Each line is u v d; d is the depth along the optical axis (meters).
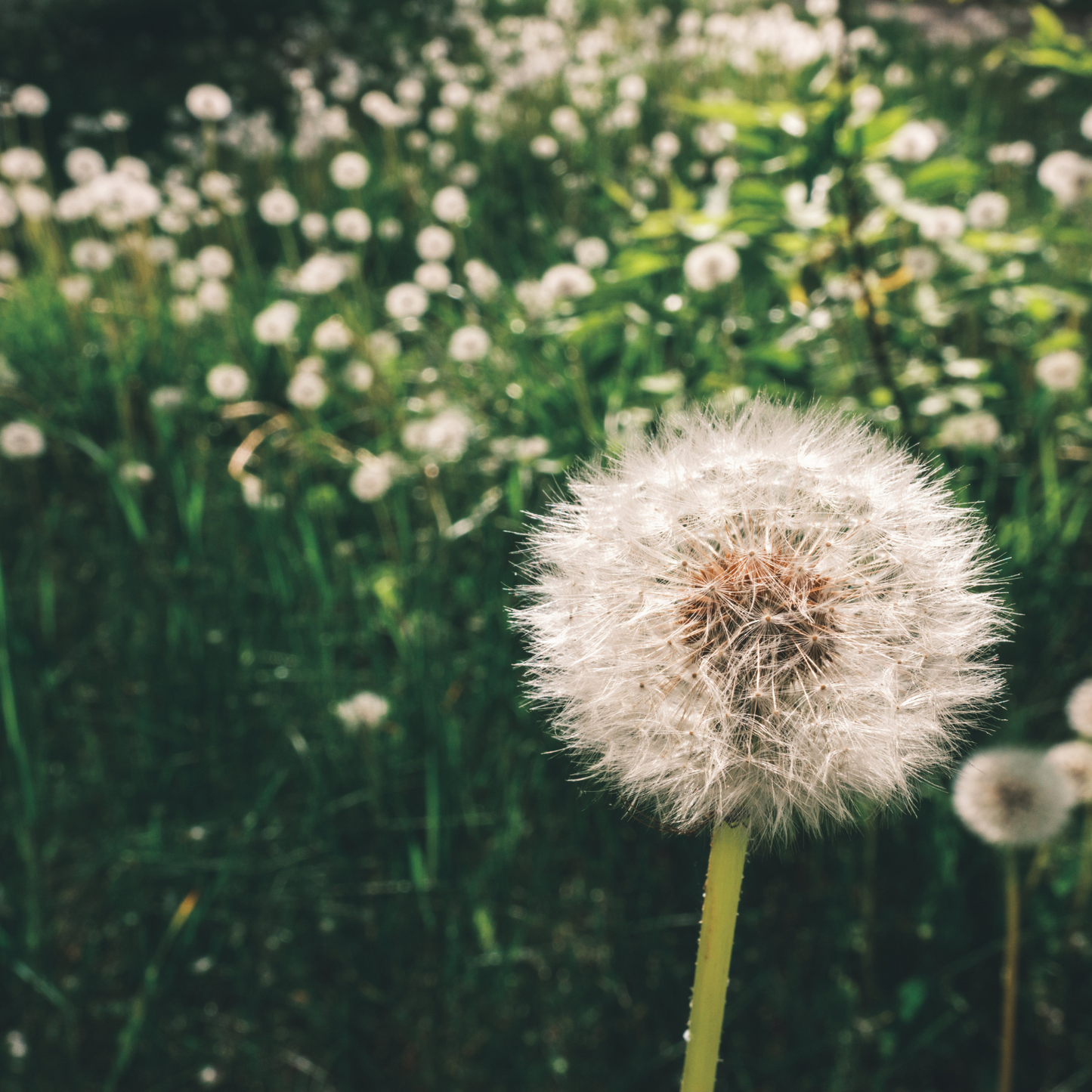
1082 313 3.55
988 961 2.29
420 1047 2.27
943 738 1.01
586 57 8.57
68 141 6.98
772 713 1.01
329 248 6.03
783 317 3.46
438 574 3.19
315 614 3.15
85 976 2.42
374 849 2.64
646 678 1.05
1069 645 2.81
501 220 6.14
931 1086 2.21
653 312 3.43
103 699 3.11
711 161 6.39
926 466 1.14
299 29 9.62
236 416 4.18
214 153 6.71
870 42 3.96
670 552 1.13
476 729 2.81
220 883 2.46
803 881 2.46
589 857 2.55
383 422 4.07
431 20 10.10
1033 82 7.53
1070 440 3.36
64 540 3.81
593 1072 2.23
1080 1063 2.19
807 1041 2.22
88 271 5.39
